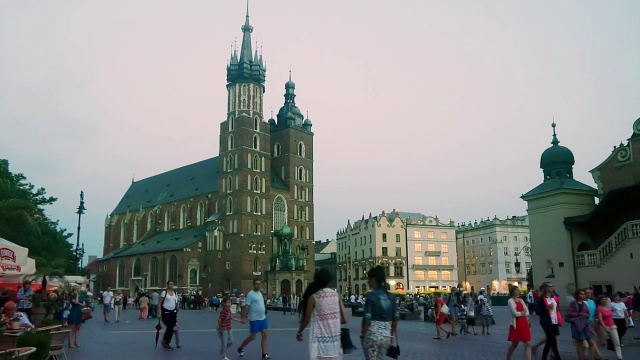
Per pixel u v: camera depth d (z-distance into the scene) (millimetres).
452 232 138375
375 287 11789
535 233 53656
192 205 126500
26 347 14562
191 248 108812
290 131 122688
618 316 22750
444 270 135000
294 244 117875
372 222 133000
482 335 30531
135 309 78750
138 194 153750
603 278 45875
